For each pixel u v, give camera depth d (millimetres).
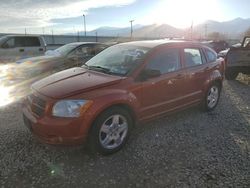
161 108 4113
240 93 7133
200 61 4949
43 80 3836
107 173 3010
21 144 3654
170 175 2982
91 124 3162
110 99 3238
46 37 41750
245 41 9773
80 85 3346
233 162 3270
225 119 4887
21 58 10469
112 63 4133
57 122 3012
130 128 3648
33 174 2949
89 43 10250
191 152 3537
